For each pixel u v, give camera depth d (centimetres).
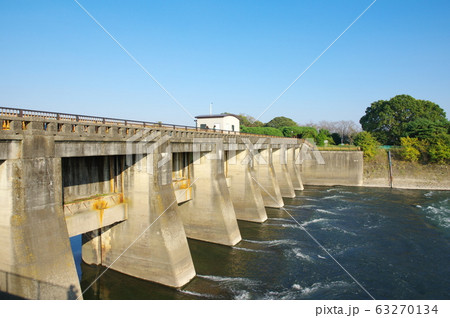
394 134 9181
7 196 1480
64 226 1700
